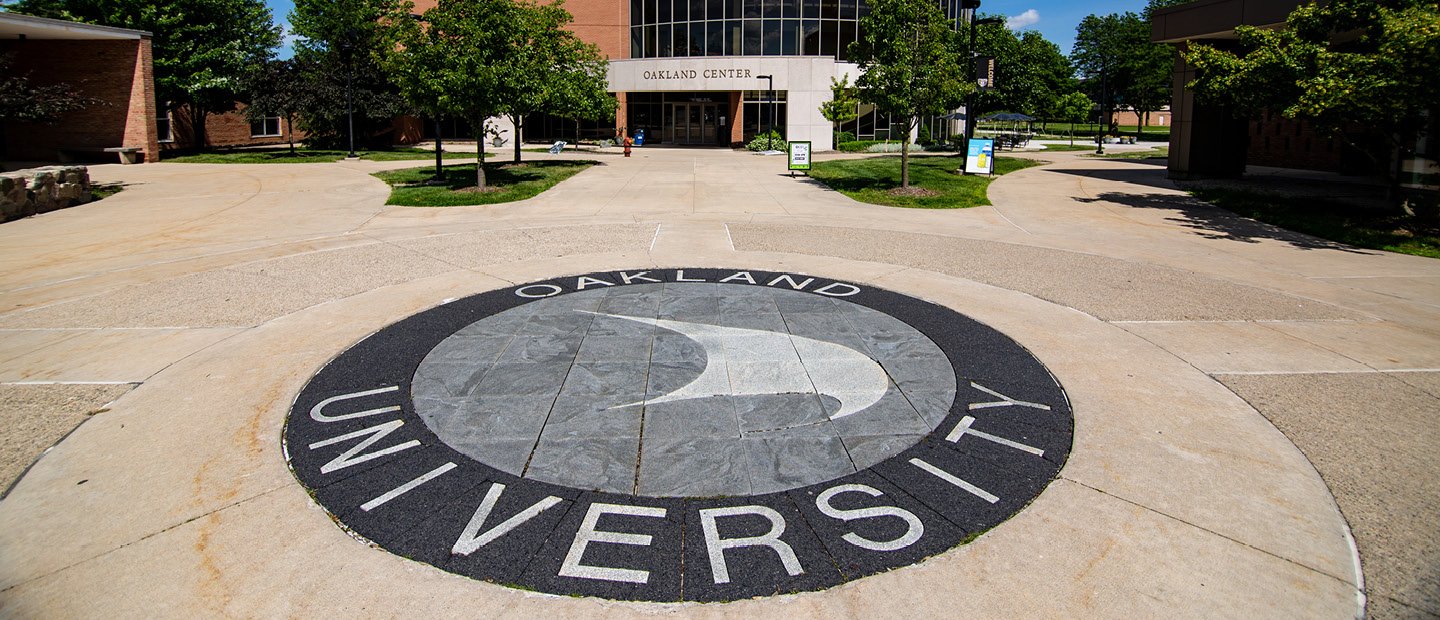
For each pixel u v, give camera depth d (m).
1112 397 6.02
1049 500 4.48
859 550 4.00
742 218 15.09
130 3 30.27
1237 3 20.78
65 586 3.70
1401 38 12.00
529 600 3.61
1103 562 3.90
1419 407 5.83
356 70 33.25
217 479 4.70
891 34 17.89
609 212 15.82
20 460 4.96
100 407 5.80
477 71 17.14
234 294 9.16
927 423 5.52
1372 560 3.91
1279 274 10.55
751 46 40.62
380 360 6.81
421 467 4.85
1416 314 8.52
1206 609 3.55
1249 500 4.47
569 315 8.17
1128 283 9.88
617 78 42.59
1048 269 10.69
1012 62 39.53
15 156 29.28
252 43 34.38
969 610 3.54
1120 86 62.75
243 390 6.13
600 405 5.80
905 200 17.69
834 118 37.19
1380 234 13.27
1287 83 13.78
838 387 6.18
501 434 5.31
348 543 4.05
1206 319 8.25
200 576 3.77
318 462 4.92
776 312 8.30
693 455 5.00
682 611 3.54
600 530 4.16
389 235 13.12
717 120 44.88
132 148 28.55
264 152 35.47
